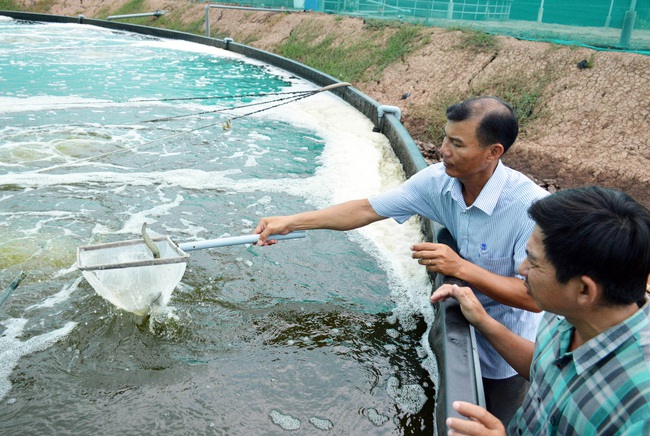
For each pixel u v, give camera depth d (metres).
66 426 2.87
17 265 4.38
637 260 1.27
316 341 3.65
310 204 5.91
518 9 12.64
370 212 3.06
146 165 6.90
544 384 1.58
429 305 4.10
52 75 12.73
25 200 5.66
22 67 13.48
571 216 1.34
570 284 1.36
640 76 8.73
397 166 7.14
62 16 24.64
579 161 8.16
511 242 2.58
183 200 5.86
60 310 3.82
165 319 3.74
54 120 8.85
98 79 12.59
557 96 9.37
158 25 22.83
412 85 11.66
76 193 5.91
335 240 5.05
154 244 3.18
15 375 3.22
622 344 1.31
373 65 13.08
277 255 4.73
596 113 8.69
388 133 8.37
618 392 1.29
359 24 15.23
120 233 5.02
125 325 3.67
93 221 5.25
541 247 1.41
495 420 1.66
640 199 7.40
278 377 3.30
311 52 15.37
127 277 3.21
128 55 16.14
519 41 10.93
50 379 3.20
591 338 1.42
